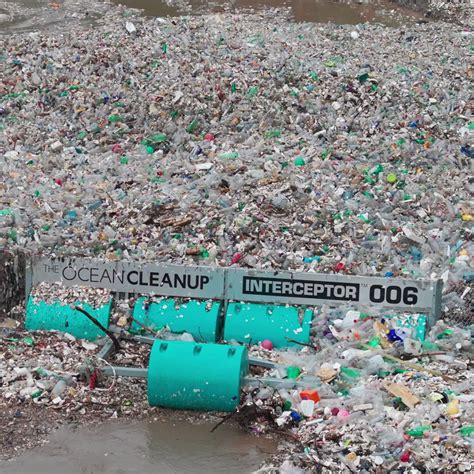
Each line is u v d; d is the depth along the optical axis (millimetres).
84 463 18031
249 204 25922
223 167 28391
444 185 28141
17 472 17688
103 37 39938
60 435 18891
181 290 22625
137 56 37188
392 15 52062
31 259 23141
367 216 25531
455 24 49531
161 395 19516
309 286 22219
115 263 22828
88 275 22969
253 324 22047
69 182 27391
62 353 21625
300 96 34188
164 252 23719
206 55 37594
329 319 22078
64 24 46969
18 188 26797
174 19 45719
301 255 23625
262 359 20969
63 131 31891
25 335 22391
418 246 24484
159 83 34750
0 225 24422
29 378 20469
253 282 22359
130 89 34469
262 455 18234
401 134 31781
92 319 21859
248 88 34406
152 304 22562
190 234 24594
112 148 30625
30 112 33125
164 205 25703
